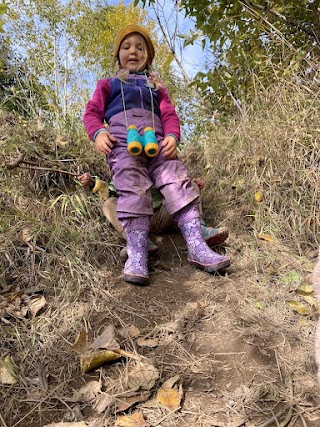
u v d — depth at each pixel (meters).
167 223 2.08
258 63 2.87
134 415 1.12
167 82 3.51
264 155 2.34
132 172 1.81
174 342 1.39
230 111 3.30
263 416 1.11
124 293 1.65
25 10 4.62
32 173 2.17
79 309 1.55
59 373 1.29
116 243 1.94
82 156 2.33
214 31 2.89
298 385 1.21
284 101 2.58
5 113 2.73
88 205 2.09
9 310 1.51
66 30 4.91
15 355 1.35
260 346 1.37
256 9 2.96
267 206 2.15
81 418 1.13
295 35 3.09
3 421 1.12
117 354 1.31
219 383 1.23
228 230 1.93
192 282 1.73
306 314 1.51
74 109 3.41
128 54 2.17
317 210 2.06
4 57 3.53
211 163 2.51
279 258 1.88
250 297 1.62
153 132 1.89
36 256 1.77
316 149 2.23
